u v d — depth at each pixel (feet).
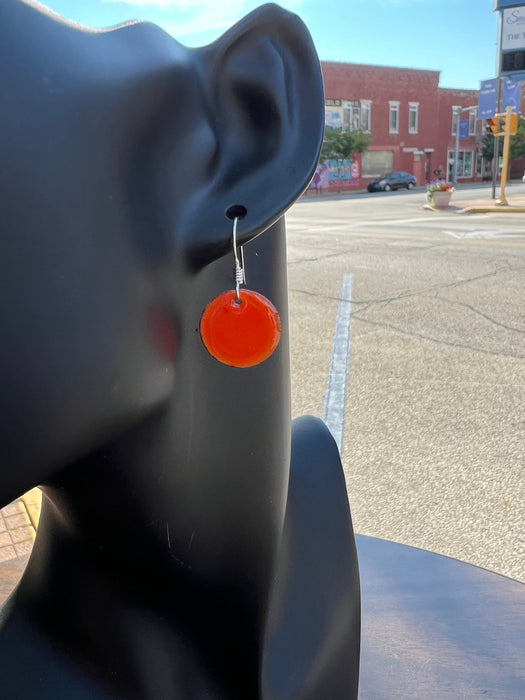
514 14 56.39
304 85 2.46
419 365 14.90
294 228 47.24
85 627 2.86
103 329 2.08
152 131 2.22
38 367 1.97
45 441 2.08
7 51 1.89
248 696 3.15
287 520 3.44
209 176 2.39
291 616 3.31
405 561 5.07
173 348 2.38
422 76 138.62
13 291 1.89
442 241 36.37
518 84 78.38
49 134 1.92
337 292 23.04
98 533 2.71
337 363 15.20
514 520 8.75
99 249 2.04
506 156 62.18
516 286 23.03
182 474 2.64
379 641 4.25
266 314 2.37
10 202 1.85
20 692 2.75
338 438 11.26
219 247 2.31
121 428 2.31
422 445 10.93
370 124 135.13
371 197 103.96
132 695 2.89
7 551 7.01
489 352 15.74
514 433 11.25
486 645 4.21
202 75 2.44
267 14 2.40
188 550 2.82
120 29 2.34
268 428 2.88
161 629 2.95
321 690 3.37
